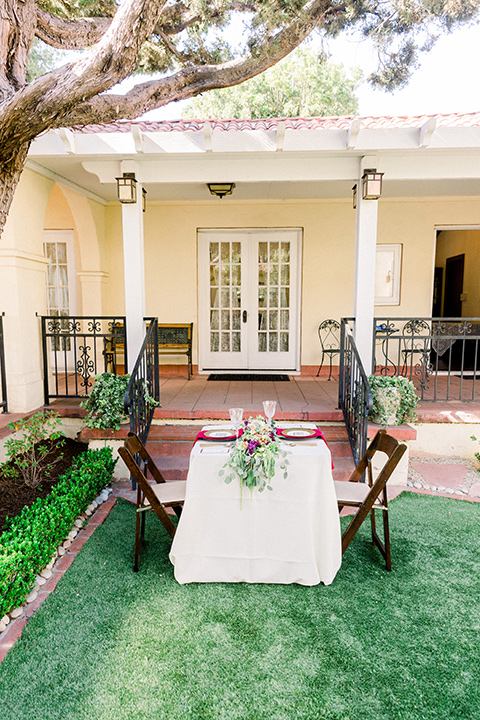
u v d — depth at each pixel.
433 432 4.99
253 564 2.79
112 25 2.50
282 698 1.96
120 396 4.43
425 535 3.36
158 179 4.75
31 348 5.15
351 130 4.05
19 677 2.07
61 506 3.12
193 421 4.89
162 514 2.91
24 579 2.61
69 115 2.79
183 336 7.29
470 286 9.46
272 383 6.62
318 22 3.26
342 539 3.00
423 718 1.86
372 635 2.33
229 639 2.31
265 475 2.63
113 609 2.54
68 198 6.54
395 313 7.44
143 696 1.97
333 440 4.58
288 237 7.32
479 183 5.79
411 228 7.23
